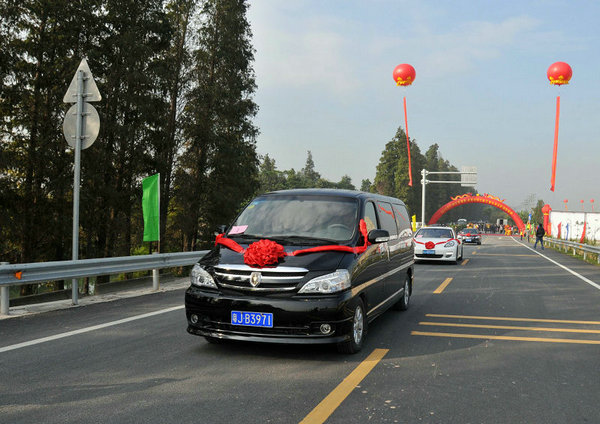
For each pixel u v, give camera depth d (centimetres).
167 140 2702
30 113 2070
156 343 572
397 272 755
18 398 387
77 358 505
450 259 1834
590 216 3578
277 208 619
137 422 340
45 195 2112
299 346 564
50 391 404
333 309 488
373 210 668
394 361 509
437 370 477
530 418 356
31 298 852
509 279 1338
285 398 392
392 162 9900
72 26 2108
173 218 3012
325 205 614
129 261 944
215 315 507
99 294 970
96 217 2308
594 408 378
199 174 2964
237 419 347
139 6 2414
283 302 487
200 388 415
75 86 874
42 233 2130
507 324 715
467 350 558
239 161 3050
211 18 3011
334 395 400
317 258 516
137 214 2853
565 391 417
